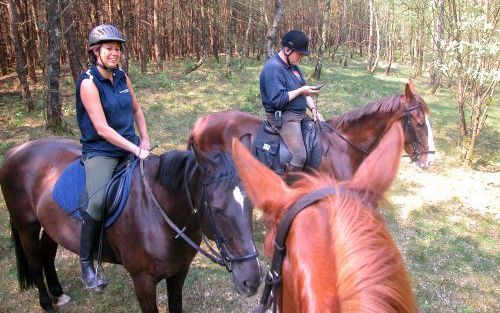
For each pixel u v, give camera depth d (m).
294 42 4.56
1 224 5.93
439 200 7.25
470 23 8.84
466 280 5.14
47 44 9.78
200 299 4.56
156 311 3.37
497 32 9.27
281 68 4.67
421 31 21.86
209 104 12.84
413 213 6.72
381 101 5.02
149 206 3.16
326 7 18.61
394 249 0.97
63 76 16.39
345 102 13.96
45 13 9.63
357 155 4.99
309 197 1.20
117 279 4.78
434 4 11.81
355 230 0.99
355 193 1.19
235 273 2.70
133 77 16.67
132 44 22.88
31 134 9.49
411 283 0.97
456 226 6.41
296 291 1.02
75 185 3.36
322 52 18.81
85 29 17.66
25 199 3.70
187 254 3.30
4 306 4.37
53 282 4.31
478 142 10.58
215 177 2.74
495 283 5.11
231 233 2.68
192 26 24.19
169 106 12.41
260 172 1.37
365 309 0.83
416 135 5.14
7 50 18.02
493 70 8.39
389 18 29.97
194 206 3.00
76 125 10.47
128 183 3.25
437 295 4.84
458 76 9.99
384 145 1.30
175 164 3.09
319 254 1.00
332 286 0.91
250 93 13.85
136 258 3.23
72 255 5.28
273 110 4.85
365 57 35.56
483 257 5.65
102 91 3.09
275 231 1.26
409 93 5.04
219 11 22.83
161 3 22.98
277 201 1.27
